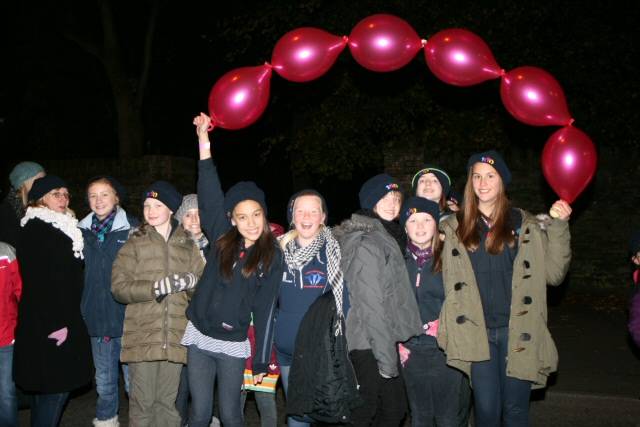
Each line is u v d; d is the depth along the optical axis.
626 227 10.22
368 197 4.27
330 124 10.08
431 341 4.08
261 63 10.95
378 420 4.00
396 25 5.29
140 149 14.37
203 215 4.28
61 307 4.20
